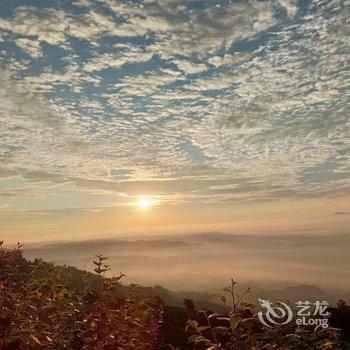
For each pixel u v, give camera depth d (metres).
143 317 7.09
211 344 3.57
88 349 5.24
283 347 3.58
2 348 3.92
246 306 3.66
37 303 4.95
